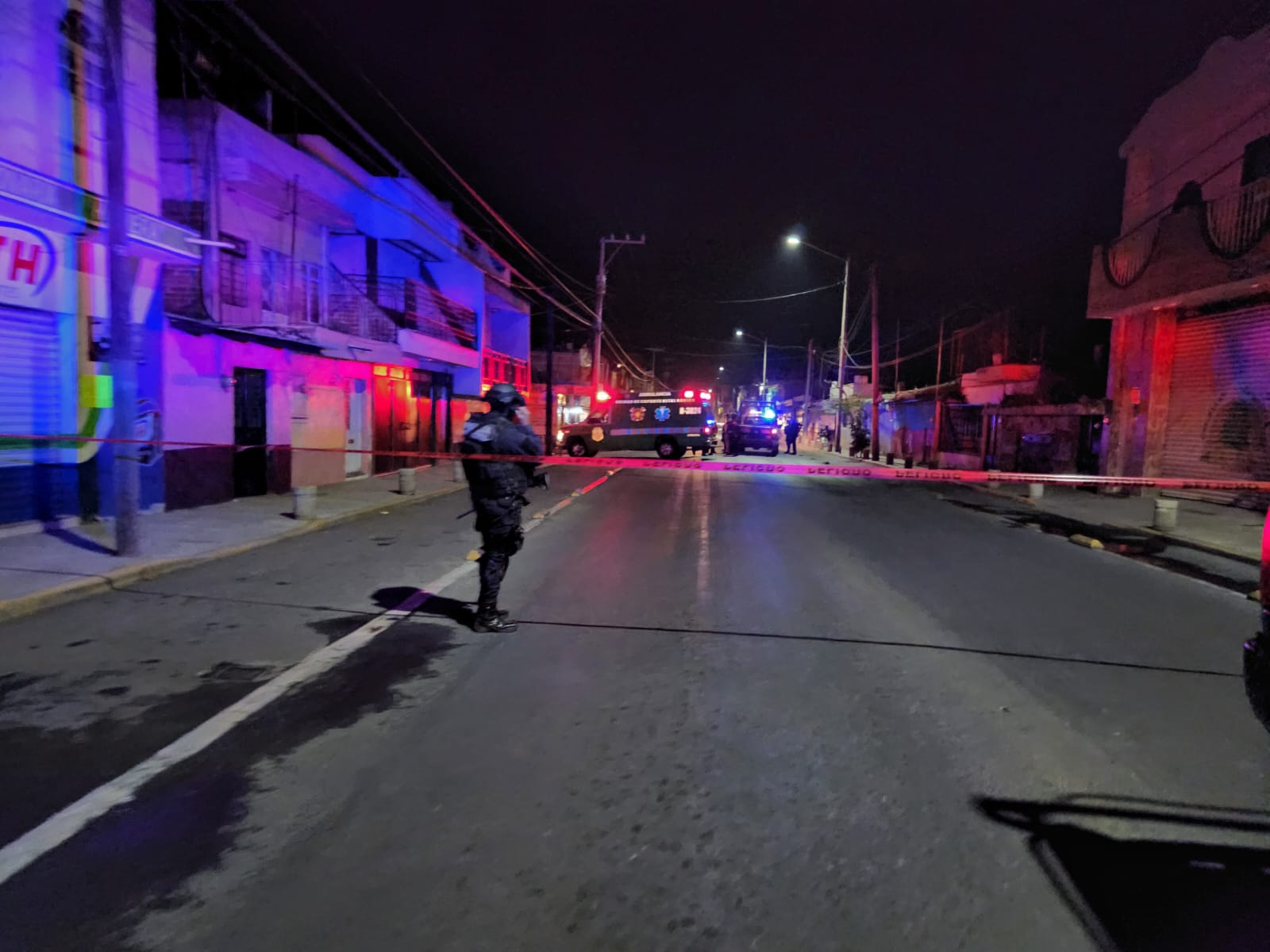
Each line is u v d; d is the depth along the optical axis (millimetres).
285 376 14656
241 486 13398
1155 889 2701
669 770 3576
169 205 12312
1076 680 4922
